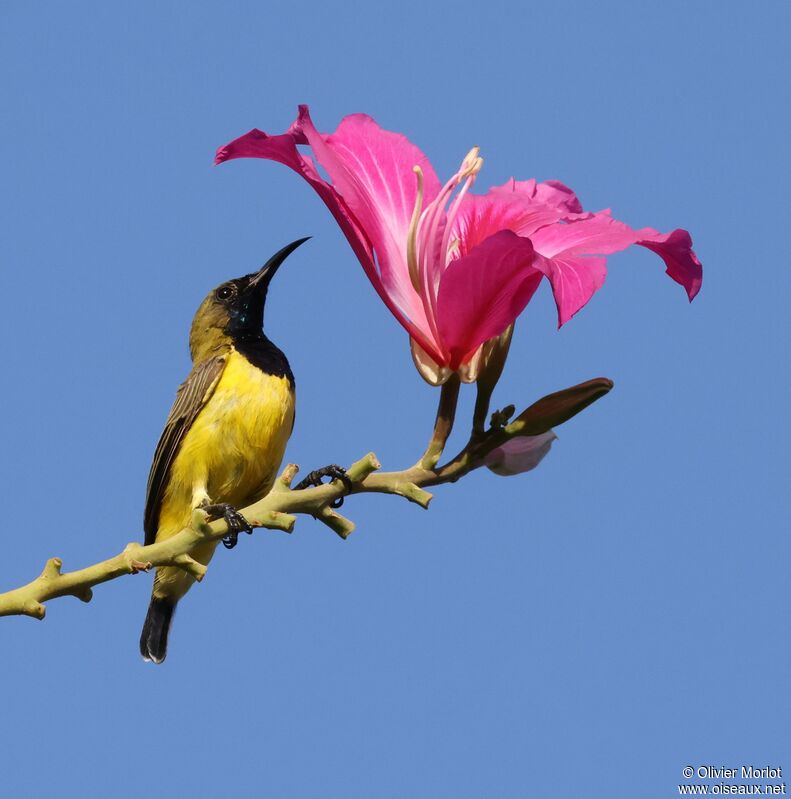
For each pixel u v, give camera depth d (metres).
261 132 7.52
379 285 7.62
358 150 8.01
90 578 7.33
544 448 7.86
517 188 8.72
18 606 7.10
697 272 7.40
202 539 7.55
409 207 7.88
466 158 7.77
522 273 6.99
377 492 7.58
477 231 7.84
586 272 6.83
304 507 7.57
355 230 7.65
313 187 7.69
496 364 7.51
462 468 7.60
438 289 7.39
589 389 7.44
